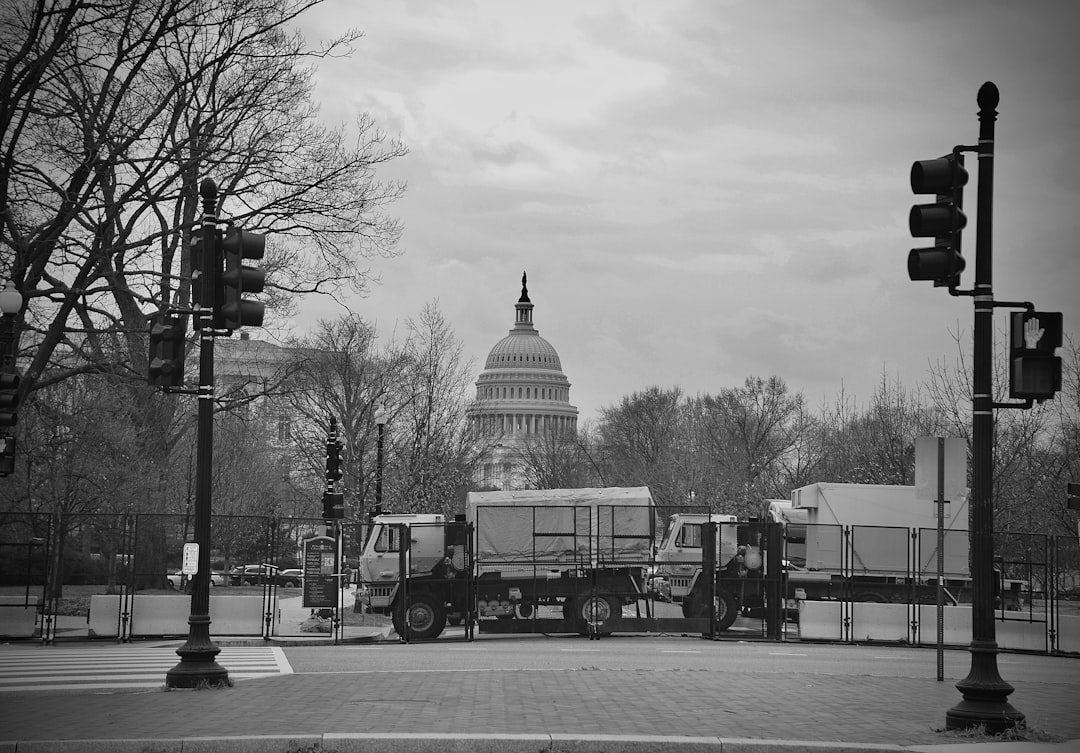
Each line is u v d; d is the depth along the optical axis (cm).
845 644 3309
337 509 4181
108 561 5712
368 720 1446
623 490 3616
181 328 1950
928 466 1942
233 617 3269
